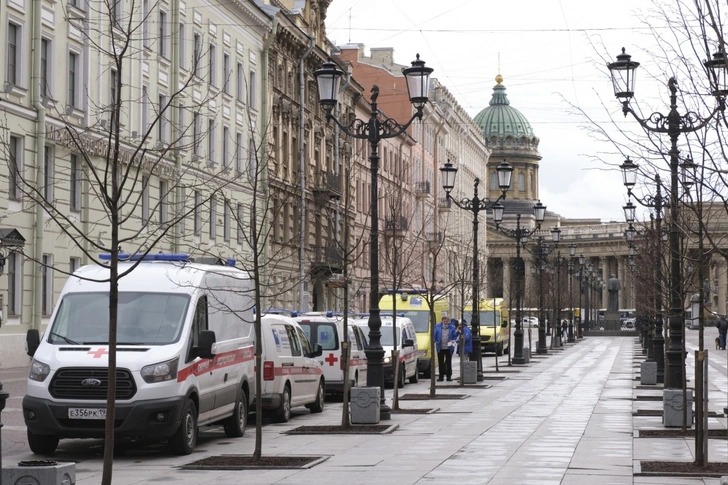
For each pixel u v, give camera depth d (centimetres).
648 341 6488
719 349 9450
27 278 4578
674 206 2467
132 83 5428
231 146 6819
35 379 2022
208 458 2025
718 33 1352
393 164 11331
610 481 1741
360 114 10181
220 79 6656
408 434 2514
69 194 4853
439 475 1809
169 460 2027
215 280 2333
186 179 5981
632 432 2541
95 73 5084
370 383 2886
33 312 4612
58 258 4791
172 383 2031
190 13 6162
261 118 7369
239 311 2270
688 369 5781
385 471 1861
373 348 2892
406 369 4534
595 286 17388
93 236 4997
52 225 4728
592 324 16450
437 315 5716
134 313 2131
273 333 2806
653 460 2014
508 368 6194
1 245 3603
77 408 1988
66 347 2055
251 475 1819
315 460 1992
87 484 1727
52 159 4716
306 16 8644
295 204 8006
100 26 5103
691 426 2650
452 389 4331
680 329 3209
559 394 3978
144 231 5422
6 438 2375
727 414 2084
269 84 7525
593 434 2509
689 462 1970
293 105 8056
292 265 7844
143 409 1991
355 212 9638
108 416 1378
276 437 2459
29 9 4581
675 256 3012
